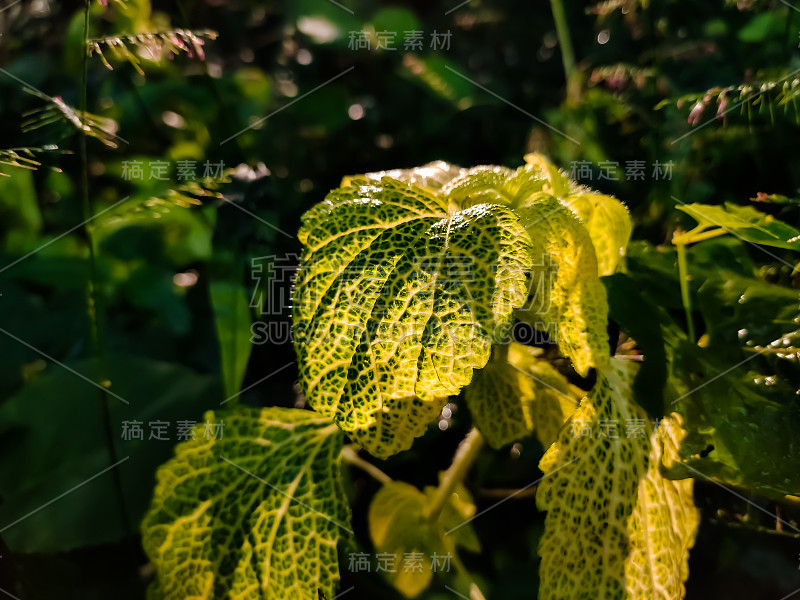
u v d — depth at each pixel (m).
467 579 0.24
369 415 0.20
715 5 0.34
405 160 0.38
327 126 0.40
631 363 0.23
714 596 0.27
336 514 0.22
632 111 0.33
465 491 0.26
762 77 0.30
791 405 0.22
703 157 0.30
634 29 0.36
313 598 0.22
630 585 0.21
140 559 0.27
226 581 0.22
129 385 0.29
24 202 0.33
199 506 0.23
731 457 0.21
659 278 0.25
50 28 0.38
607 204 0.23
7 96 0.34
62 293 0.32
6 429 0.27
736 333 0.23
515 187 0.22
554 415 0.25
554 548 0.20
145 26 0.33
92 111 0.35
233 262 0.27
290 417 0.24
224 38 0.44
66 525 0.26
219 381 0.30
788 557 0.27
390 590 0.26
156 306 0.33
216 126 0.32
